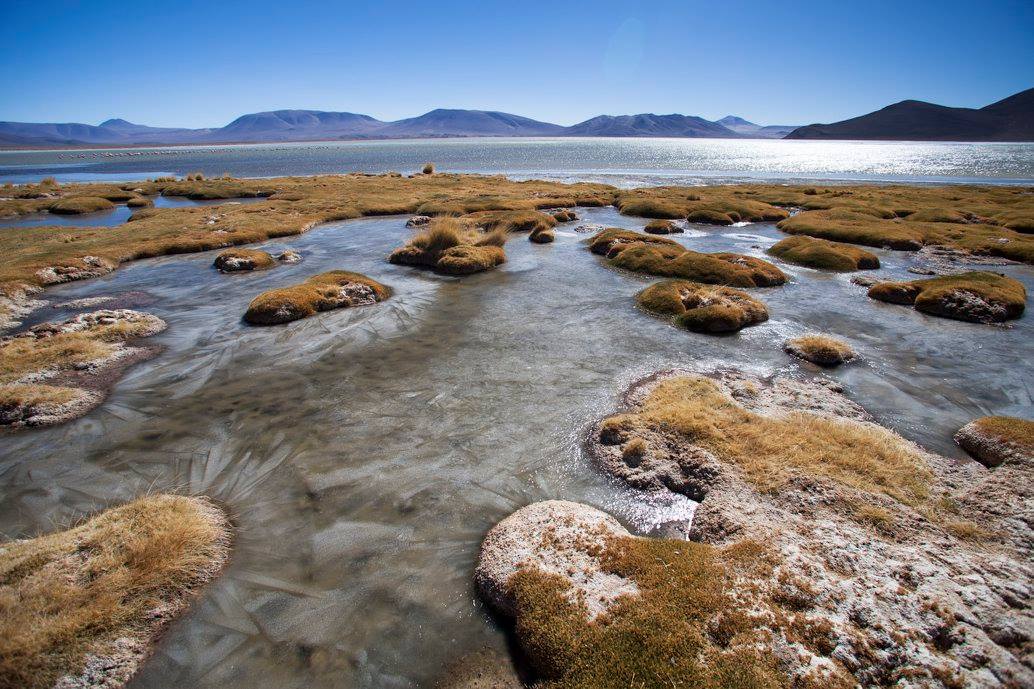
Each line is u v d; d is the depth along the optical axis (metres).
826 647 6.59
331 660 7.22
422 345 18.12
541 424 13.04
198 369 16.44
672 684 6.25
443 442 12.32
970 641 6.62
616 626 7.09
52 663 6.93
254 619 7.82
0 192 70.56
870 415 13.54
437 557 9.02
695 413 12.73
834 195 57.06
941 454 11.91
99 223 48.56
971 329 19.70
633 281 26.03
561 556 8.49
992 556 8.42
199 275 28.19
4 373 15.67
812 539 8.62
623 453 11.58
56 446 12.29
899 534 8.95
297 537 9.46
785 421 12.69
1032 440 11.41
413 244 31.44
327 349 17.89
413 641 7.50
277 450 12.09
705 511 9.65
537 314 21.20
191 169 130.88
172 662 7.17
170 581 8.29
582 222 44.59
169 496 10.27
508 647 7.40
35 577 8.10
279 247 35.06
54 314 22.41
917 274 27.38
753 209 48.03
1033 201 49.75
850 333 19.28
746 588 7.57
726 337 18.81
